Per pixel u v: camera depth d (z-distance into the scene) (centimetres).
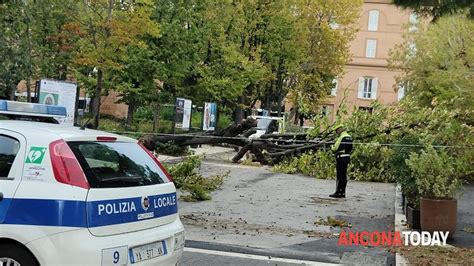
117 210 459
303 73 3653
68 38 1878
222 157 2309
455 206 854
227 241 820
